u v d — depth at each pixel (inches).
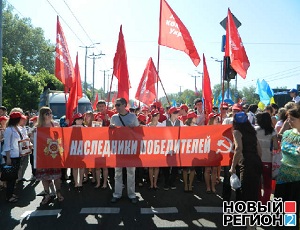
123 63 279.1
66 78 281.6
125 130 247.6
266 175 215.0
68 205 249.3
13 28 2391.7
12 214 228.4
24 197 272.2
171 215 226.8
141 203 255.3
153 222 213.5
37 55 2503.7
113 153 247.1
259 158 191.5
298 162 168.7
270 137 214.2
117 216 224.5
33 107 1182.9
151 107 428.8
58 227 204.1
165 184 297.1
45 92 658.8
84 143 245.8
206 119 307.6
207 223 211.5
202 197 272.7
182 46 280.4
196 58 281.0
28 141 265.0
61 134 244.5
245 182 187.9
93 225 207.8
